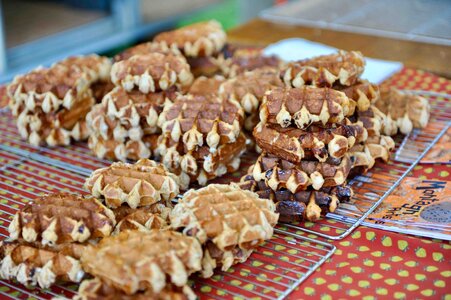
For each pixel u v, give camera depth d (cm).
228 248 68
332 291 67
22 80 97
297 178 78
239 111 86
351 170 87
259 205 72
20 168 95
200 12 213
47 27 183
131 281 60
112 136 93
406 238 74
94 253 63
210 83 95
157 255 62
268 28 152
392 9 160
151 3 213
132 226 72
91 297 62
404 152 94
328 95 78
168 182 78
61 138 100
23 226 70
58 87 96
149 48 99
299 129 78
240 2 219
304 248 75
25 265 68
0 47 157
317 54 123
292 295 67
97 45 182
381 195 83
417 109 97
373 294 67
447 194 82
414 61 129
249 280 69
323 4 167
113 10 192
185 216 69
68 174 93
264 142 79
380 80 113
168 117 86
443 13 155
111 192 75
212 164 84
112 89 99
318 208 78
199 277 70
